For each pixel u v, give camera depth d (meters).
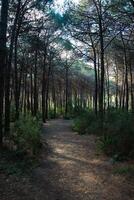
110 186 8.96
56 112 52.00
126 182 9.24
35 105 33.03
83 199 7.92
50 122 34.56
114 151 12.85
